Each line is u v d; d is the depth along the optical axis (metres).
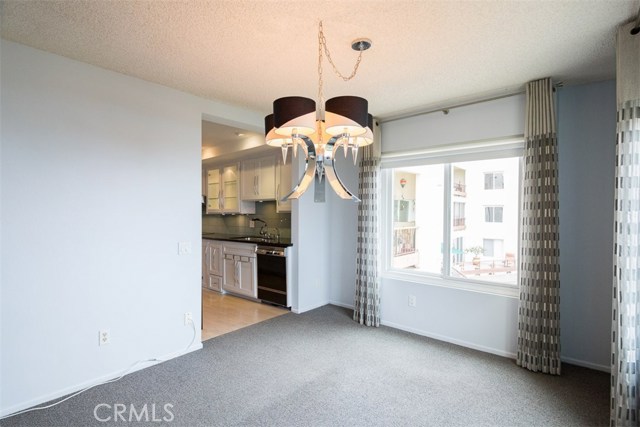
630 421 1.97
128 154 2.79
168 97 3.04
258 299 4.99
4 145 2.21
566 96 2.97
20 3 1.79
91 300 2.59
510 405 2.33
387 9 1.85
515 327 3.08
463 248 3.54
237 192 5.81
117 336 2.72
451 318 3.46
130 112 2.79
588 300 2.88
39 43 2.25
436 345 3.38
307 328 3.87
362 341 3.48
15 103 2.24
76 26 2.03
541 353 2.81
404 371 2.82
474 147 3.36
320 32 2.08
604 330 2.82
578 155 2.92
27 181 2.29
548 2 1.78
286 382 2.63
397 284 3.88
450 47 2.27
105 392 2.48
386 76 2.76
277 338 3.56
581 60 2.46
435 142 3.56
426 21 1.96
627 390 1.97
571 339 2.96
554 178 2.77
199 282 3.29
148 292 2.91
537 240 2.83
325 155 2.06
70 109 2.48
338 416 2.20
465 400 2.39
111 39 2.19
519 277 3.01
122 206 2.75
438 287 3.56
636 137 1.92
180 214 3.14
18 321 2.26
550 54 2.37
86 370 2.56
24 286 2.28
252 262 4.99
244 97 3.28
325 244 4.88
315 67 2.59
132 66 2.60
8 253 2.22
